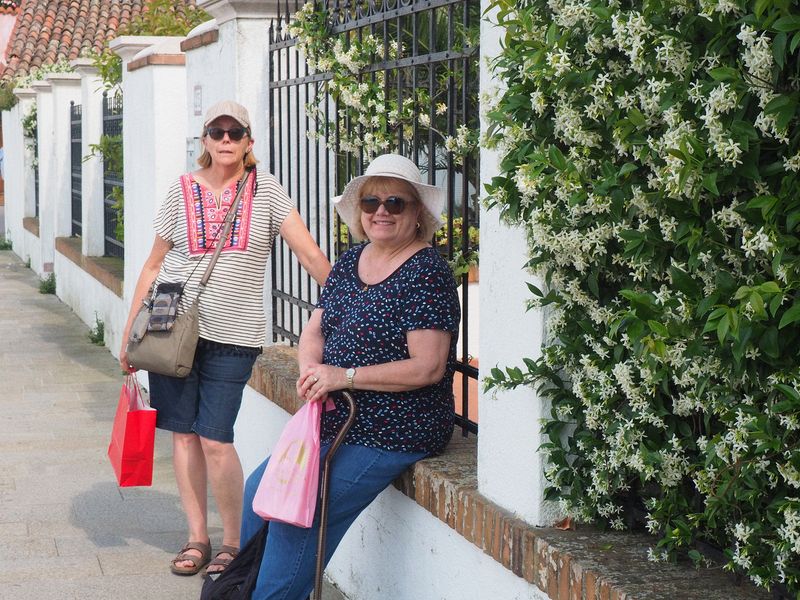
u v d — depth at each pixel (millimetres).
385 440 4605
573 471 3846
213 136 5758
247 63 7379
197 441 6066
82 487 7734
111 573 6090
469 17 4949
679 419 3291
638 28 2873
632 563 3584
